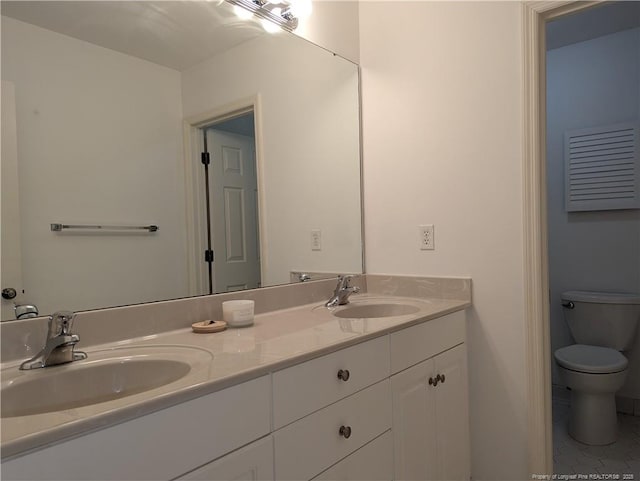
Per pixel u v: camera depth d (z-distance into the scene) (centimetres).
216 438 84
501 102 169
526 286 163
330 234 195
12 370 95
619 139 260
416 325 145
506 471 169
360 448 120
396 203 199
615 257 265
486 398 174
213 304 146
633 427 241
